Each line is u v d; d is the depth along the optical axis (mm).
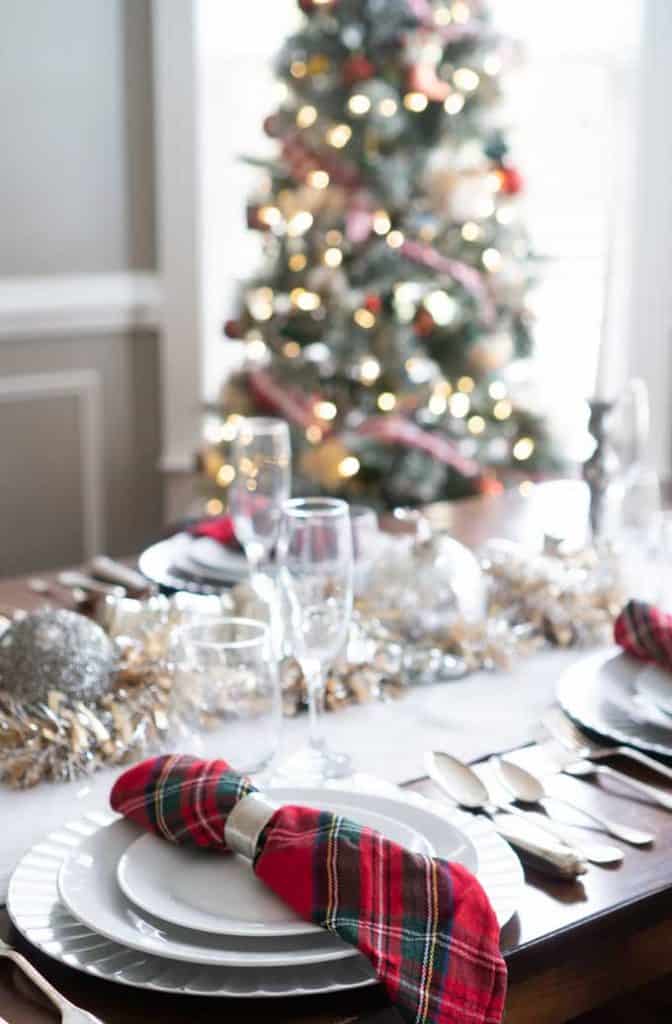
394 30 2926
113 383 3480
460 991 774
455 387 3090
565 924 858
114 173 3387
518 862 893
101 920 807
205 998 776
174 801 899
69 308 3350
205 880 859
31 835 995
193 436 3561
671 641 1242
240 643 1030
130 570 1660
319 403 3018
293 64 3049
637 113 3518
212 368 3738
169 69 3373
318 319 3029
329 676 1249
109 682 1170
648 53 3467
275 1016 770
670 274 3576
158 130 3404
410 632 1376
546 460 3168
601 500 1620
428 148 3012
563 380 3797
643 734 1135
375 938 784
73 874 867
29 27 3217
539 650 1427
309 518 1057
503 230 3119
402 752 1146
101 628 1253
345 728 1203
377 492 3000
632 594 1490
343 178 2965
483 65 3053
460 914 796
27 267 3295
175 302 3496
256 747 1030
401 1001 766
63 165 3311
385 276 2967
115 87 3357
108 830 922
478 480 3070
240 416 3072
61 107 3289
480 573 1421
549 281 3799
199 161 3439
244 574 1558
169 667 1174
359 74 2885
